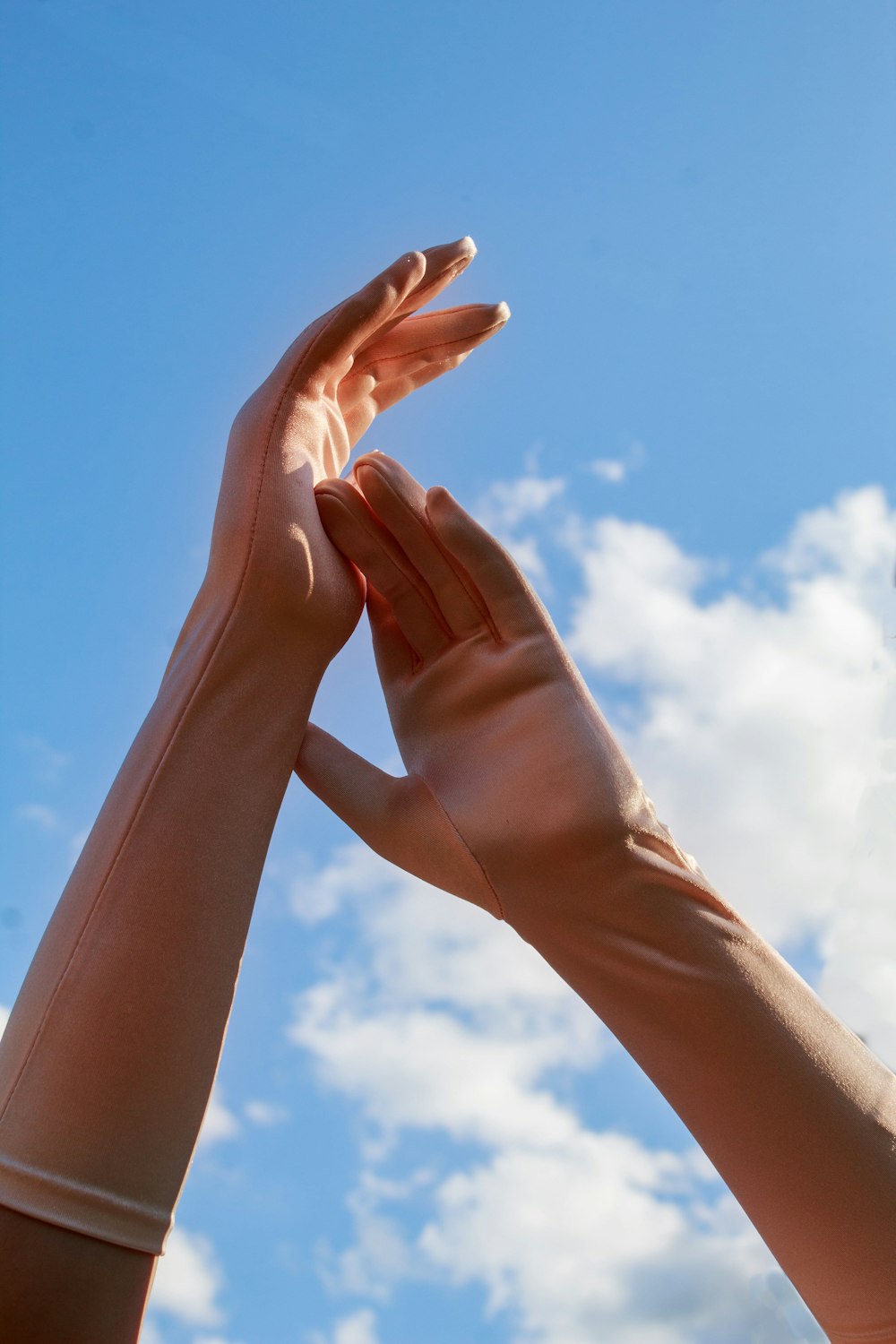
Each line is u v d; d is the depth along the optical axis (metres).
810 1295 0.68
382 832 0.76
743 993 0.70
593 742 0.74
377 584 0.79
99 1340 0.64
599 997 0.72
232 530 0.76
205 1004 0.68
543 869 0.73
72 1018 0.67
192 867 0.70
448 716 0.77
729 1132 0.69
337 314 0.81
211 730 0.73
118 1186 0.65
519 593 0.78
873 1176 0.68
